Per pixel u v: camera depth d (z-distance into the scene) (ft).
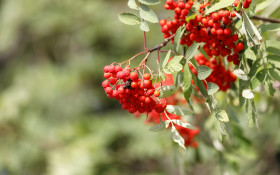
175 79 2.08
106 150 6.08
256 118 2.09
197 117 3.01
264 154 4.61
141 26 2.15
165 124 2.17
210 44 2.14
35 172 5.70
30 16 7.29
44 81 7.25
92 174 5.57
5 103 5.68
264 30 2.15
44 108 7.14
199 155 3.26
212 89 2.05
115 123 6.56
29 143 5.68
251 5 2.16
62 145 5.96
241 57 2.12
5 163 5.48
